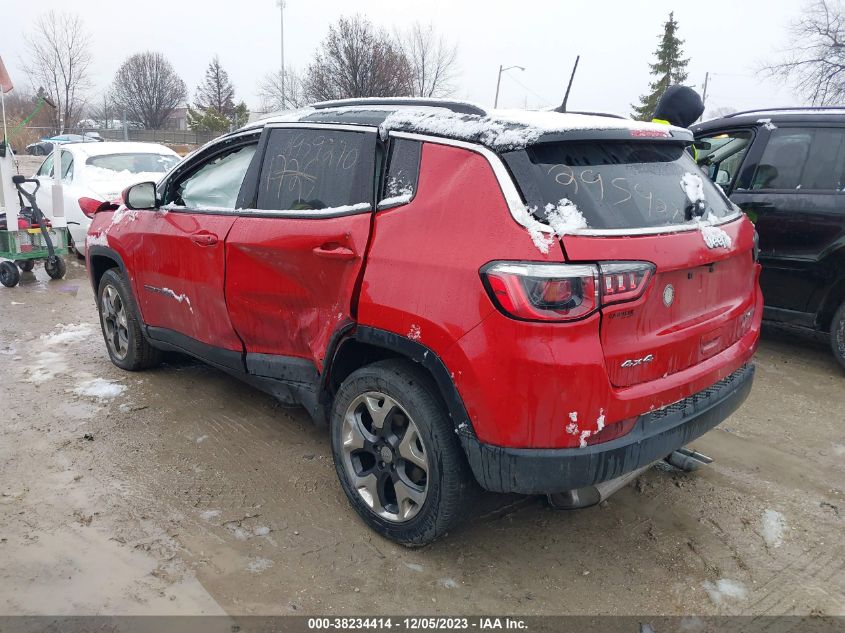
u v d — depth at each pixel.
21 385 4.75
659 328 2.68
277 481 3.57
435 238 2.71
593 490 2.88
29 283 8.10
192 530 3.13
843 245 5.00
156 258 4.27
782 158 5.42
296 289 3.33
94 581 2.77
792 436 4.25
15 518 3.18
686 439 2.79
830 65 28.30
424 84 37.44
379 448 3.02
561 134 2.67
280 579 2.82
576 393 2.42
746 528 3.26
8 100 51.91
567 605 2.73
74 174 9.07
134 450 3.86
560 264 2.41
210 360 4.10
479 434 2.57
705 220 2.99
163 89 65.75
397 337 2.77
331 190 3.24
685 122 5.85
